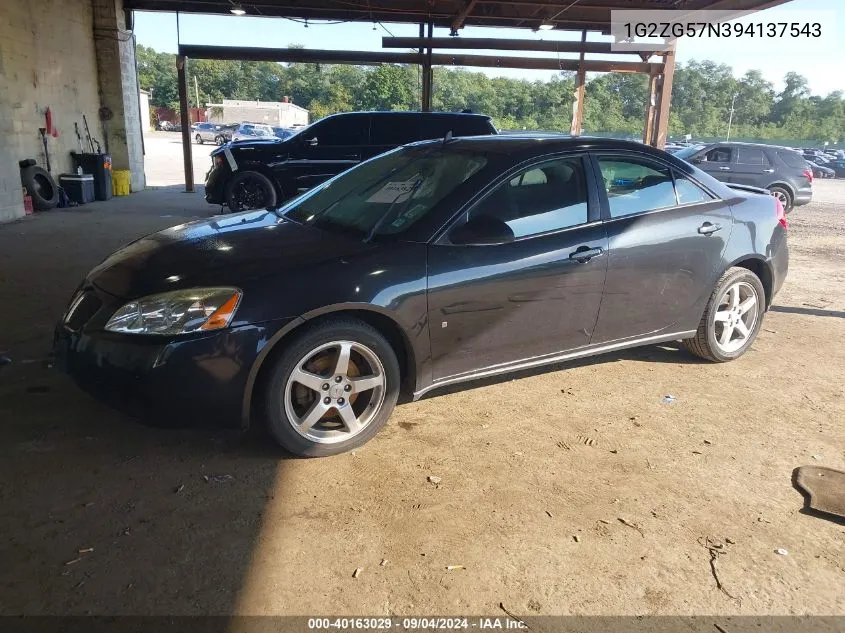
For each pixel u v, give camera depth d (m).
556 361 3.80
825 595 2.33
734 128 87.31
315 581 2.31
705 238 4.17
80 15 14.73
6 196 10.91
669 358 4.76
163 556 2.41
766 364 4.71
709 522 2.75
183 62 16.38
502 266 3.42
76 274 6.90
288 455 3.16
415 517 2.71
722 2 13.85
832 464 3.27
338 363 3.08
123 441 3.24
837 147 66.94
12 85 12.05
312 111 75.62
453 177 3.60
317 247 3.27
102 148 16.00
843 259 9.56
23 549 2.41
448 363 3.42
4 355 4.34
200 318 2.83
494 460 3.20
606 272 3.77
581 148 3.83
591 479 3.06
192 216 12.29
